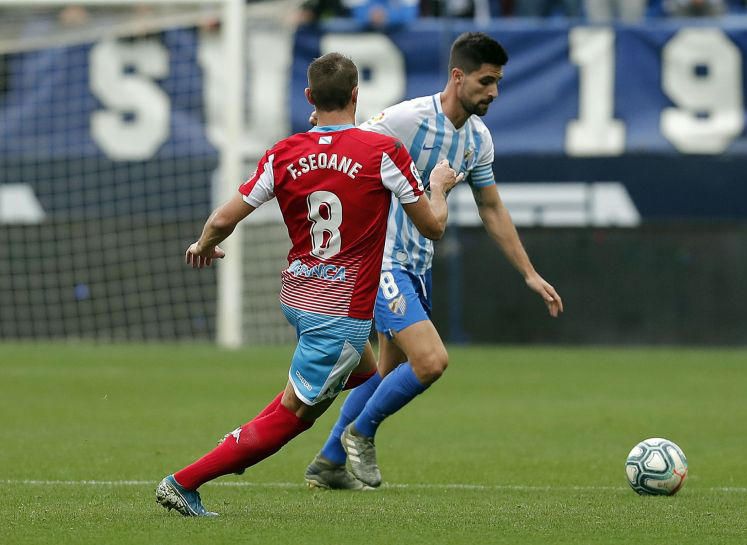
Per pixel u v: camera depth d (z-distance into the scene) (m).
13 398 36.91
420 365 20.83
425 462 25.41
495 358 50.47
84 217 57.34
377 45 58.41
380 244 17.56
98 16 57.16
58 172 57.69
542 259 55.66
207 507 18.92
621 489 21.69
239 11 53.97
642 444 20.88
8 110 57.66
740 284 54.78
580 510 18.86
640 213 58.38
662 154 58.03
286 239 56.53
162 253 56.22
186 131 57.09
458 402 36.97
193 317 56.62
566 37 58.22
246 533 16.42
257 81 57.81
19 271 56.22
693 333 55.16
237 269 54.59
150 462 24.77
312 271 17.48
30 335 56.50
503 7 62.38
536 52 58.34
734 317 54.97
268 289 56.78
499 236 22.88
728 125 57.91
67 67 57.38
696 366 47.78
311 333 17.45
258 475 23.39
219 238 17.66
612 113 58.22
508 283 55.69
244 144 57.72
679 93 58.09
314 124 18.41
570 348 55.38
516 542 16.12
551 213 58.66
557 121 58.41
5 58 57.56
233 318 54.62
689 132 58.00
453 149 22.25
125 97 57.31
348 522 17.50
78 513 18.05
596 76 58.19
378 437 29.55
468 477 23.33
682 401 37.31
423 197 17.58
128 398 37.16
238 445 17.48
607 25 58.06
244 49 57.72
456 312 56.09
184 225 56.03
